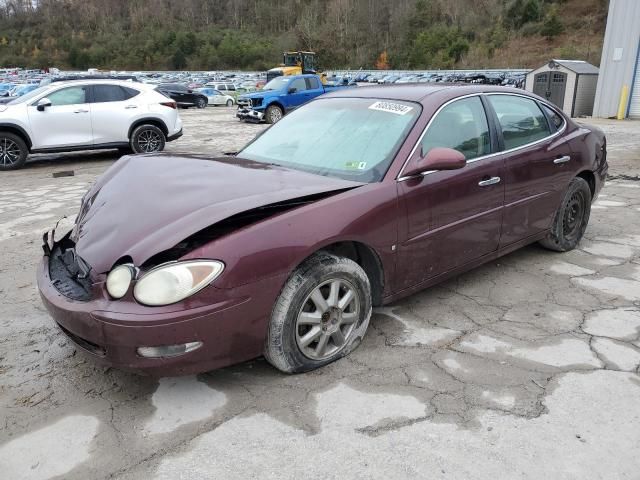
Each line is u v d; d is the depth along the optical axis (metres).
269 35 108.44
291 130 3.97
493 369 3.01
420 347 3.25
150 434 2.52
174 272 2.46
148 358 2.49
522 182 4.05
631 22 19.78
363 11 95.12
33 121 10.38
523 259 4.76
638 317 3.63
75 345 2.75
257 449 2.40
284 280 2.71
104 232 2.84
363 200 3.02
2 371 3.07
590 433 2.48
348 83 36.56
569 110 22.64
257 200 2.75
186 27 110.50
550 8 76.69
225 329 2.57
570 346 3.25
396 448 2.39
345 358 3.13
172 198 2.93
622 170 9.36
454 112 3.67
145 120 11.52
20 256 5.09
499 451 2.37
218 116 25.00
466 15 86.56
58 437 2.51
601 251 4.97
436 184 3.37
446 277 3.68
